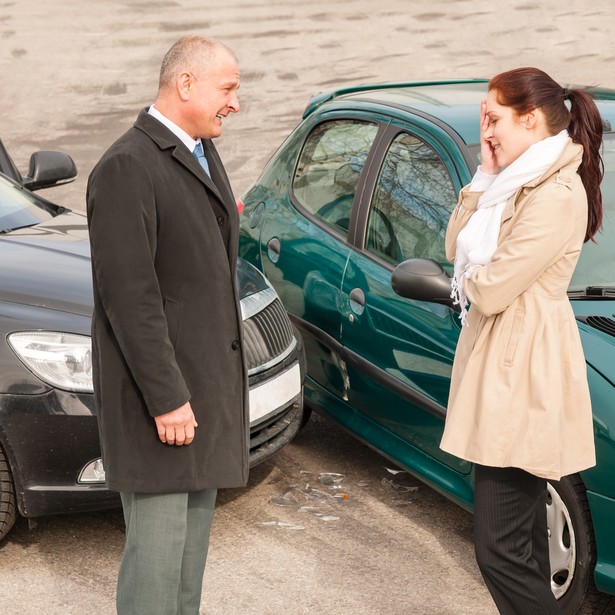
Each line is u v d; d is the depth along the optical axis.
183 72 5.37
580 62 29.83
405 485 8.90
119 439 5.48
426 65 29.62
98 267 5.20
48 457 7.24
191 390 5.48
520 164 5.53
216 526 8.18
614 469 6.30
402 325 7.95
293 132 10.34
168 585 5.63
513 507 5.71
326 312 8.83
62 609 7.01
